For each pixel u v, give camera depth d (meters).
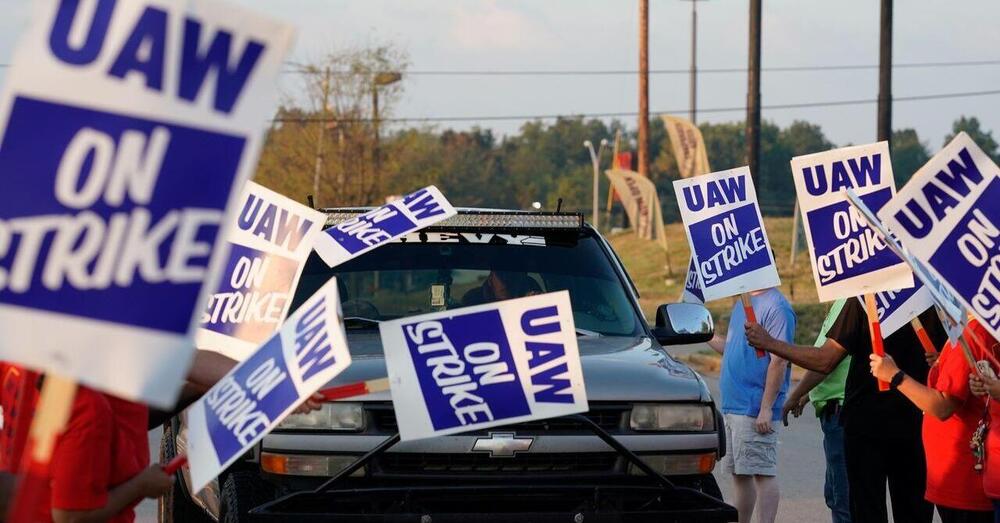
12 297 6.12
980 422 12.20
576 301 16.16
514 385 10.23
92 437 8.17
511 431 13.23
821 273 14.05
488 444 13.16
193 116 6.25
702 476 13.93
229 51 6.27
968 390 12.41
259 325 12.44
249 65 6.30
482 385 10.21
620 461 13.49
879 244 13.94
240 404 8.45
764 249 14.96
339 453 13.10
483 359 10.24
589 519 13.10
